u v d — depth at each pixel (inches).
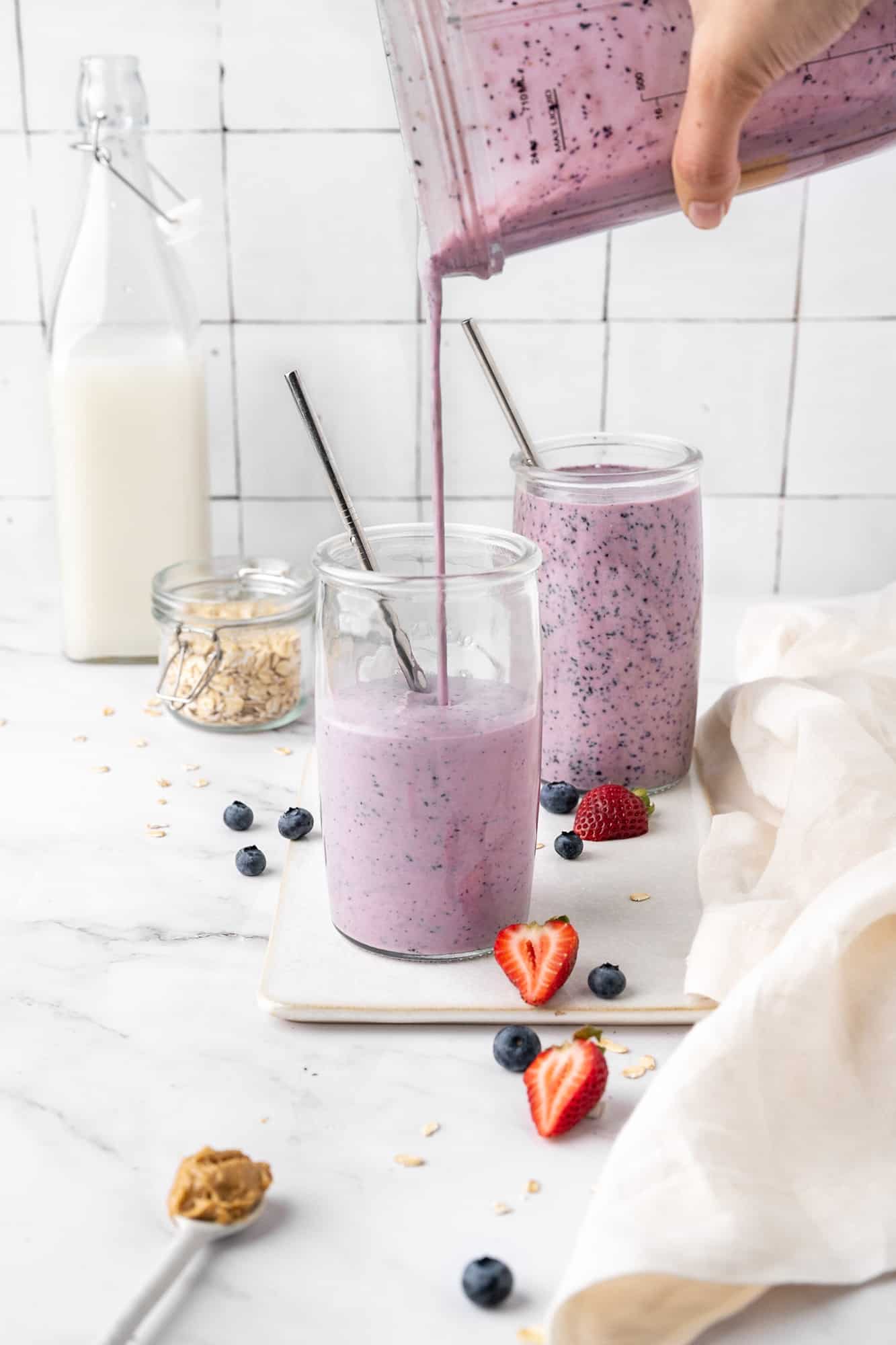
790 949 28.0
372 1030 31.9
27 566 61.3
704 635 56.2
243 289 56.4
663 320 56.5
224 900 37.4
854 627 47.0
